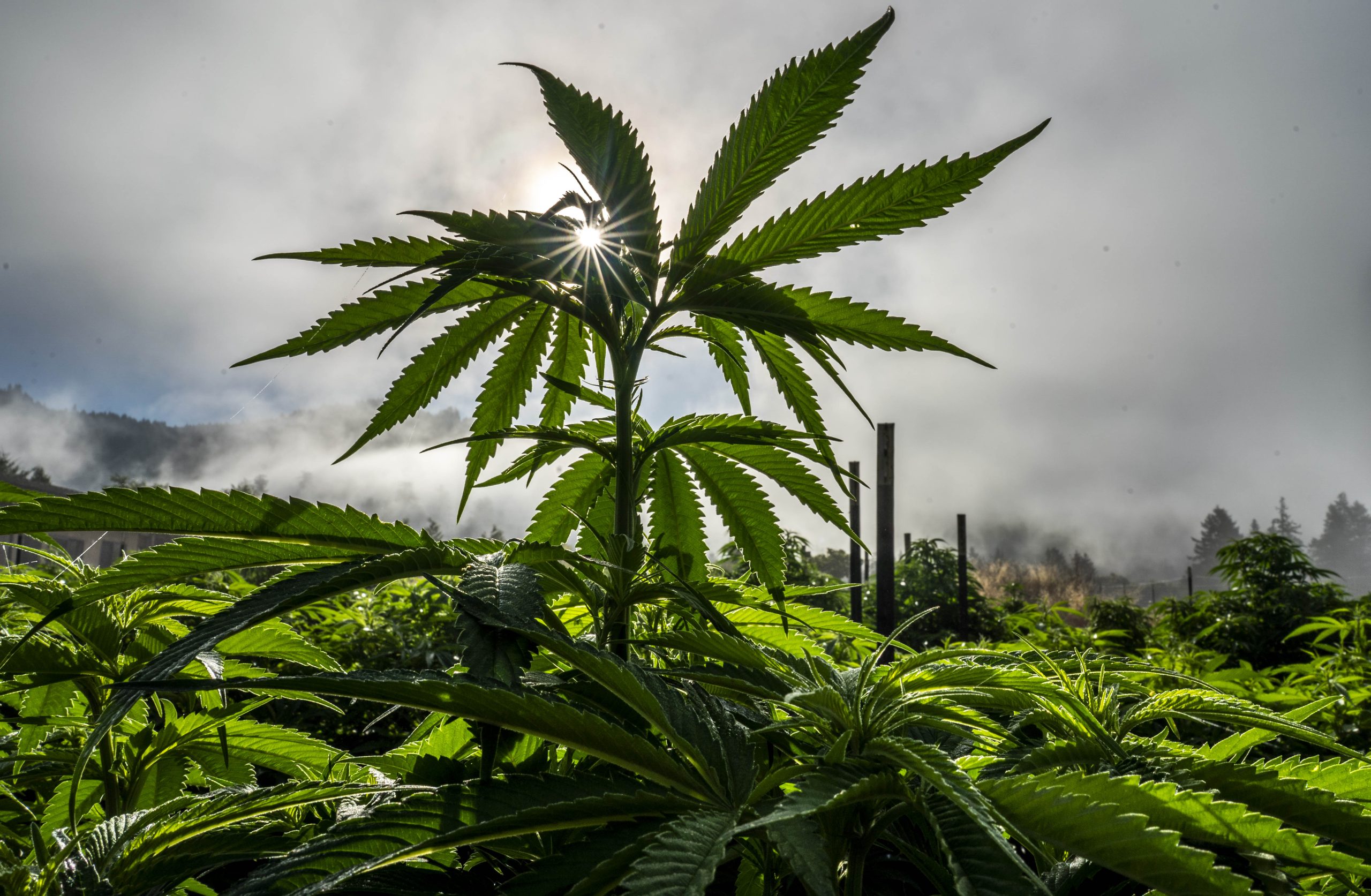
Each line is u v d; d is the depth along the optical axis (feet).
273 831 2.99
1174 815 1.96
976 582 36.55
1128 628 32.19
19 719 3.92
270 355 3.18
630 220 3.23
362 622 11.46
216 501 2.54
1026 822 1.95
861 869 2.30
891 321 3.03
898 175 2.90
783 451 3.76
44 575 4.44
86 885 2.58
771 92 3.02
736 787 2.33
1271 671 8.55
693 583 3.32
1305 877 2.38
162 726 4.66
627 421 3.40
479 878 2.48
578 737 2.25
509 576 2.49
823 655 3.73
